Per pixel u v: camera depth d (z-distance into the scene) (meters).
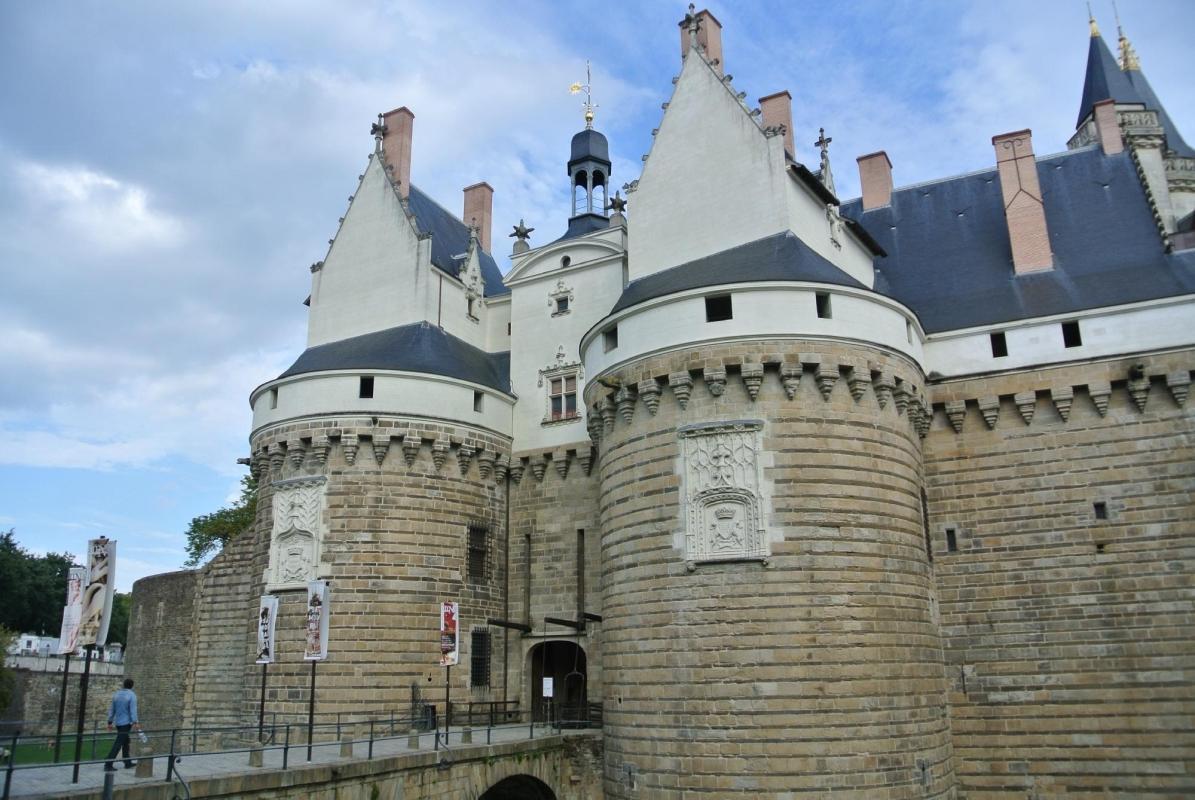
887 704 25.41
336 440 34.47
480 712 33.81
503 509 37.69
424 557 34.00
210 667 42.31
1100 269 33.09
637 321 29.56
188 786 17.11
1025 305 32.62
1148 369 29.75
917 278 36.69
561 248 39.75
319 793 20.14
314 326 40.66
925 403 30.77
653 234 33.75
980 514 30.97
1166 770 27.23
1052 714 28.73
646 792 26.09
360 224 40.91
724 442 27.20
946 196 39.62
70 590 21.25
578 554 35.84
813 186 33.09
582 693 36.69
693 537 26.89
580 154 46.53
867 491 27.06
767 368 27.56
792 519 26.20
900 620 26.52
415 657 32.88
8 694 57.47
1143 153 38.75
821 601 25.61
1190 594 28.08
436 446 35.06
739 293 28.09
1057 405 30.59
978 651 29.97
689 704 25.80
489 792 31.14
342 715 31.62
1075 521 29.83
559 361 38.31
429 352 36.81
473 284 42.03
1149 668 28.03
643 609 27.42
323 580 32.28
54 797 15.12
